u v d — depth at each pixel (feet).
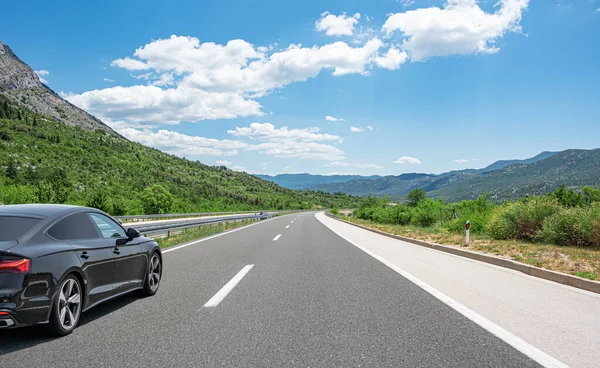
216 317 16.01
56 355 11.68
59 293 13.29
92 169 390.21
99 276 15.84
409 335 13.74
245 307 17.67
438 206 95.71
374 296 20.01
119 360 11.28
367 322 15.37
